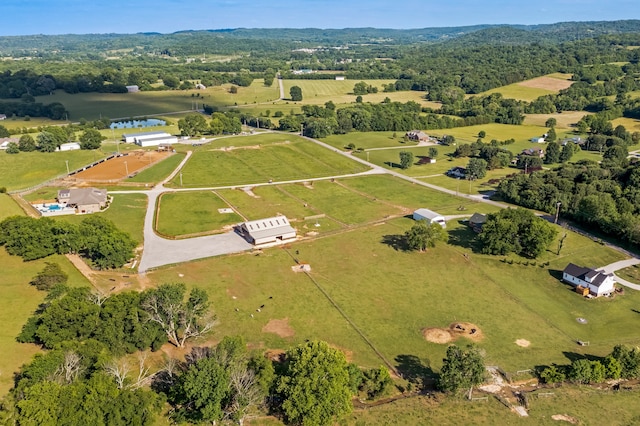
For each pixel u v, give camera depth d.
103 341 76.75
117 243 109.62
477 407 70.62
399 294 104.94
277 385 68.00
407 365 81.62
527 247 122.62
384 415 68.25
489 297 104.50
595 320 96.81
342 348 85.62
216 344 84.31
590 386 76.62
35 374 63.66
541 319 96.69
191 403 66.62
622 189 163.88
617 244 132.88
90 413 57.94
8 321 84.94
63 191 149.50
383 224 145.25
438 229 126.75
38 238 109.50
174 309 83.25
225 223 141.75
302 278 110.62
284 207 157.75
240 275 110.81
